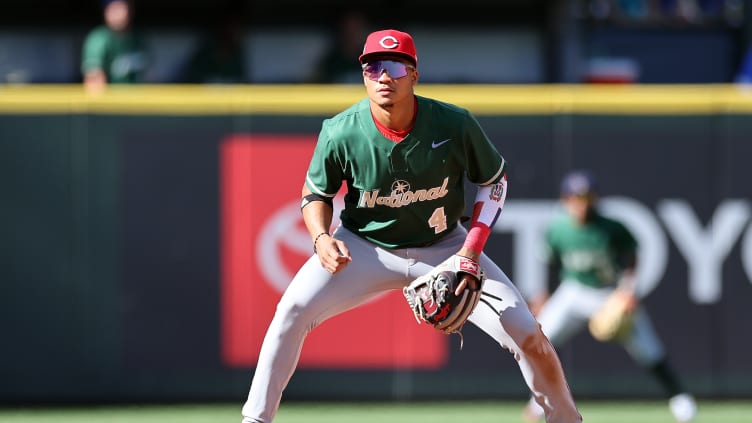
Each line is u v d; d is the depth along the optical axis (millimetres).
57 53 37750
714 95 29547
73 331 29406
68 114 29297
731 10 38562
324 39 38250
